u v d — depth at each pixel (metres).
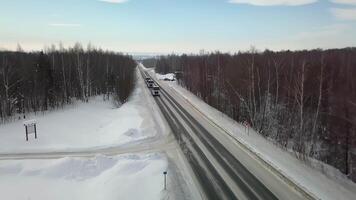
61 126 38.19
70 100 58.50
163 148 27.17
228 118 40.00
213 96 56.16
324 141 35.00
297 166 22.03
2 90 47.94
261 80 46.06
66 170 22.42
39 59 54.56
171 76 119.25
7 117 44.91
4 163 24.05
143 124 35.97
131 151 26.72
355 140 31.52
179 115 41.84
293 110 40.16
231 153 25.36
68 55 70.94
